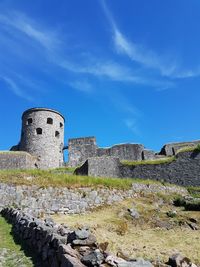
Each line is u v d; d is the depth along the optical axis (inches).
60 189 870.4
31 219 513.0
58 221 717.9
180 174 1384.1
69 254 295.0
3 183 832.3
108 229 665.0
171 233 670.5
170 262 335.6
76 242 321.1
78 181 944.9
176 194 1150.3
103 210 869.8
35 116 2103.8
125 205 925.8
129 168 1462.8
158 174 1409.9
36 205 816.3
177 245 568.4
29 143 2038.6
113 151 1987.0
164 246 555.2
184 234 661.3
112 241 558.9
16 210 651.5
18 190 826.8
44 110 2128.4
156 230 697.0
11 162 1796.3
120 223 721.6
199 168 1371.8
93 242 325.4
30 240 442.6
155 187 1132.5
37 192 839.7
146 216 815.1
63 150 2175.2
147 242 580.4
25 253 403.9
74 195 875.4
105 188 957.8
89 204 881.5
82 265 269.6
